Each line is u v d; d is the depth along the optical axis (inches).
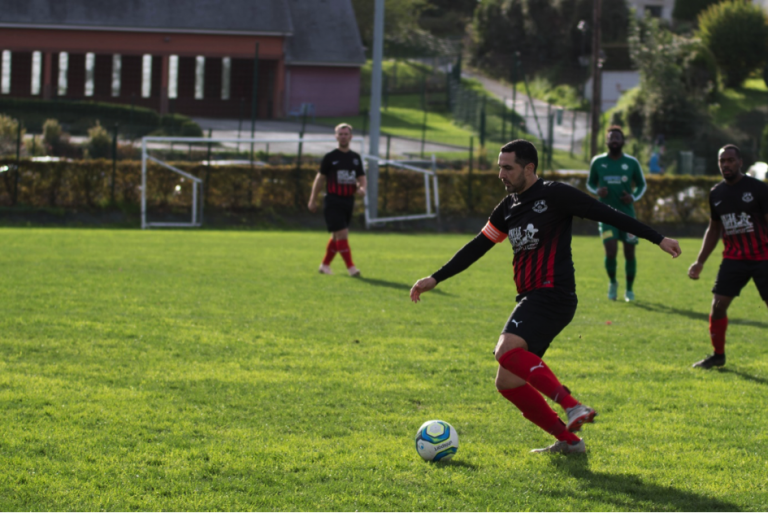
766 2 3277.6
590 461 254.1
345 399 318.7
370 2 3737.7
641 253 990.4
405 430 282.8
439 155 2021.4
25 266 668.1
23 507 208.2
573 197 248.2
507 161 252.2
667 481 237.3
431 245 1013.8
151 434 267.9
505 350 244.5
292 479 232.7
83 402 300.7
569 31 3417.8
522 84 3371.1
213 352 392.8
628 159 607.2
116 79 2878.9
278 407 305.7
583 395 335.9
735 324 515.2
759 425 295.7
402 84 3245.6
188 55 2726.4
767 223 380.2
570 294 250.8
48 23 2608.3
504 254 932.6
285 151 2020.2
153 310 495.2
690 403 325.7
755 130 2397.9
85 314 471.2
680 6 3560.5
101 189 1285.7
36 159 1280.8
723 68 2871.6
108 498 214.8
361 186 689.0
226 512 207.9
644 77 2438.5
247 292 578.2
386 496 222.2
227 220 1300.4
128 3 2711.6
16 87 2839.6
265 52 2768.2
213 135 2167.8
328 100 2891.2
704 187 1368.1
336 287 617.6
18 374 336.2
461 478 236.2
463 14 4493.1
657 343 449.4
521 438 277.9
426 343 428.8
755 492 228.8
